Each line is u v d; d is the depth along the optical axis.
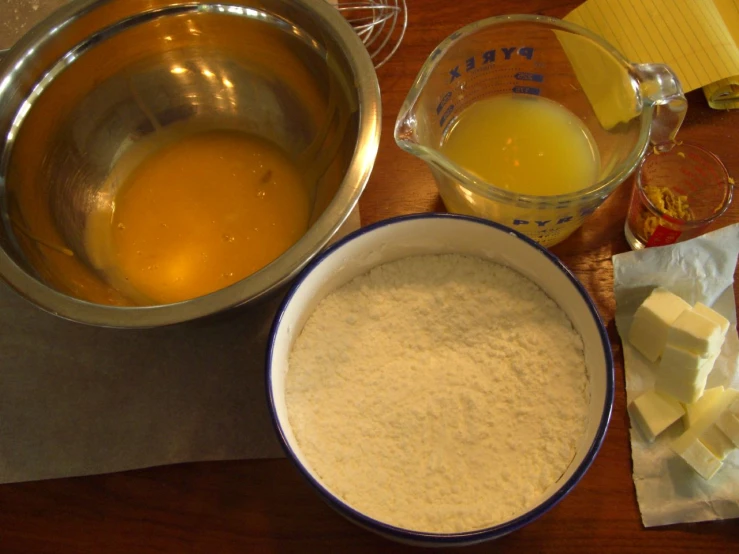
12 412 0.41
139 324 0.33
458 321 0.40
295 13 0.42
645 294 0.41
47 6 0.50
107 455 0.40
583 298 0.35
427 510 0.34
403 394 0.38
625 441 0.38
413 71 0.48
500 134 0.43
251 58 0.46
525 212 0.38
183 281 0.44
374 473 0.36
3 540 0.38
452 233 0.38
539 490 0.34
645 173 0.44
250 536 0.38
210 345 0.42
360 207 0.45
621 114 0.40
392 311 0.40
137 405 0.41
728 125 0.45
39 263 0.39
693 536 0.36
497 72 0.44
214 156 0.49
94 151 0.47
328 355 0.39
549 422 0.36
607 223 0.44
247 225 0.46
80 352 0.43
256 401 0.41
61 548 0.38
